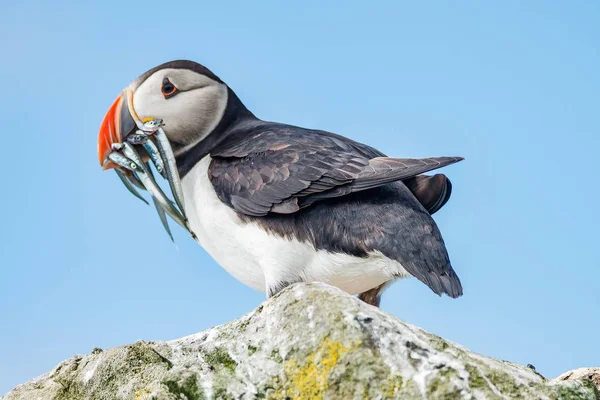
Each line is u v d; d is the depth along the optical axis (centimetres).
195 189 1162
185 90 1226
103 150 1221
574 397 836
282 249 1085
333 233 1066
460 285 1023
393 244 1038
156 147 1206
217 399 859
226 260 1155
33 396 961
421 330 872
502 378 832
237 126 1240
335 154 1101
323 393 822
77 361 991
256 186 1099
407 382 811
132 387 898
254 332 902
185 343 937
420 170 1043
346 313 855
